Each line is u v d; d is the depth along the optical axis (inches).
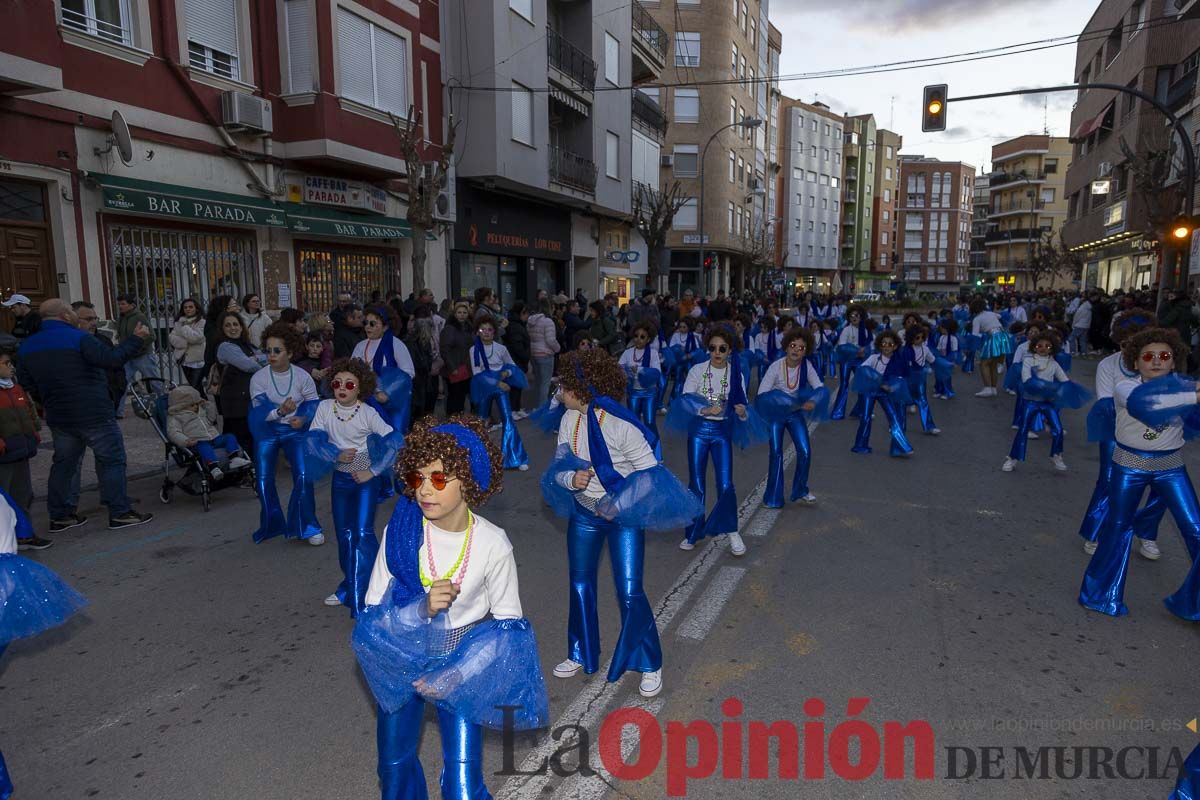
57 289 428.5
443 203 745.0
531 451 383.2
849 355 470.9
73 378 246.2
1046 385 322.7
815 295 1449.3
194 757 128.0
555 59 885.8
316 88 557.0
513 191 867.4
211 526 259.8
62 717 141.1
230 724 138.0
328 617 184.7
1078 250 1758.1
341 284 639.8
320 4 550.9
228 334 297.3
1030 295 1531.7
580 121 1000.2
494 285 898.7
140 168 465.4
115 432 256.1
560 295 615.5
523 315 483.5
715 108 1742.1
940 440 409.4
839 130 2920.8
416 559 91.7
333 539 245.9
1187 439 182.2
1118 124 1307.8
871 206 3341.5
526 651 91.4
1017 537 243.0
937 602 190.2
